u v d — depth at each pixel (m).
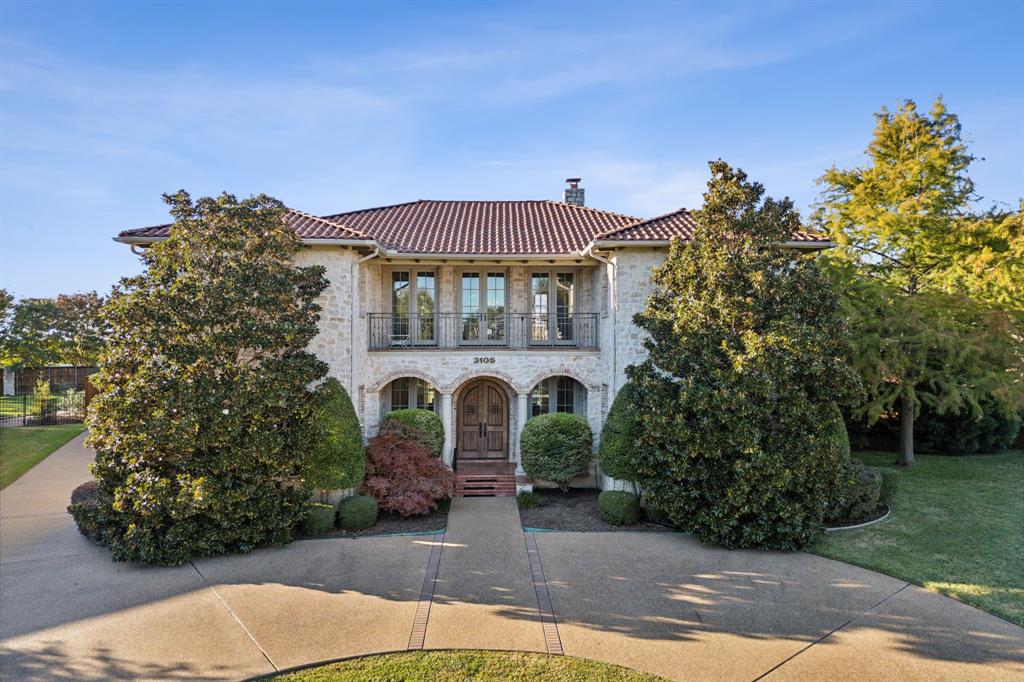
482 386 18.00
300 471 12.19
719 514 10.91
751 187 11.91
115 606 8.60
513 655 7.22
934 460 19.03
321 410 12.57
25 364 29.89
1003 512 13.19
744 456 10.87
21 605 8.63
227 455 10.48
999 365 15.17
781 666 6.98
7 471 17.33
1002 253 16.05
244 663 7.03
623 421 13.40
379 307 17.66
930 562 10.25
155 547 10.12
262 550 11.02
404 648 7.38
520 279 18.02
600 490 15.84
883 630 7.86
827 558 10.57
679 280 12.22
